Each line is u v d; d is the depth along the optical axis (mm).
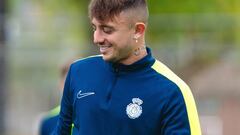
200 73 23391
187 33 23250
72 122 7855
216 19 23344
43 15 24219
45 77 22891
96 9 7234
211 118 23906
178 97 7379
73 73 7801
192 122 7363
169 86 7410
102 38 7297
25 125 22250
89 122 7527
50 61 22984
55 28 23953
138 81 7465
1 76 22172
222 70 23562
